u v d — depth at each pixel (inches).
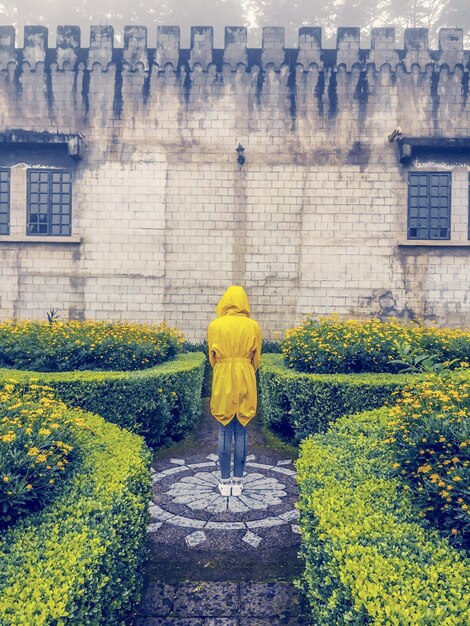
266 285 506.9
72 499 130.4
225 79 508.4
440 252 503.2
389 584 93.0
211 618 142.0
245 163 507.5
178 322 508.1
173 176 508.7
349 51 507.2
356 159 506.3
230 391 215.0
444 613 83.6
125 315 508.4
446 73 506.0
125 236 507.8
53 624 87.9
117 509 130.0
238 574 163.0
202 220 507.8
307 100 507.5
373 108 507.2
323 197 507.2
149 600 149.6
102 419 211.8
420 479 136.4
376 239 505.0
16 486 123.8
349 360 306.0
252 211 507.8
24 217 513.3
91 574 102.9
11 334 352.8
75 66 510.0
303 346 322.0
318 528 119.8
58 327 366.9
